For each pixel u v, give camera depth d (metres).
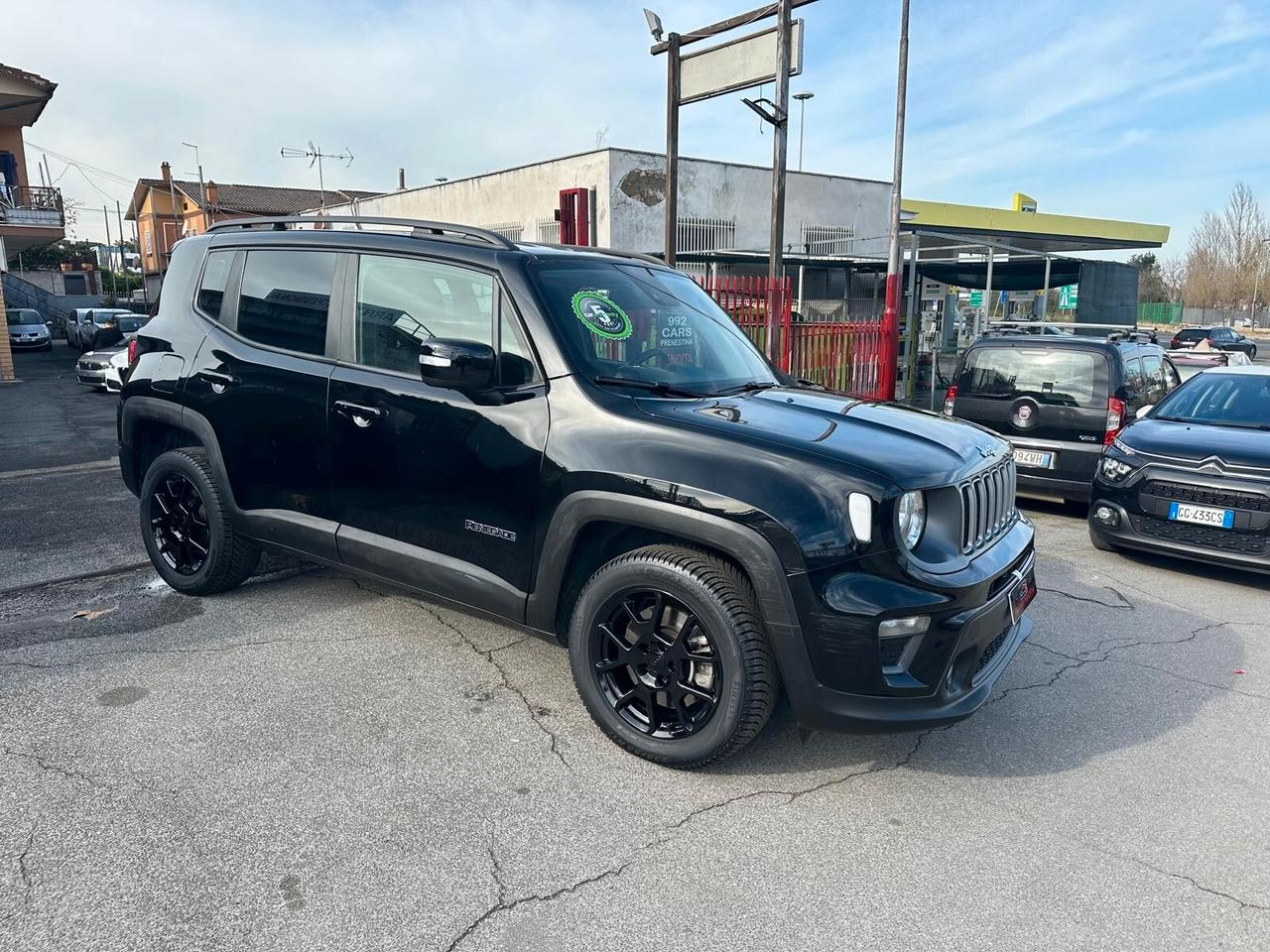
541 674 3.73
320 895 2.34
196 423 4.18
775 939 2.24
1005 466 3.35
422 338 3.51
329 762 3.01
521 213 21.11
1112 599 5.06
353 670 3.72
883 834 2.71
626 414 3.04
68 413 13.12
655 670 3.03
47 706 3.34
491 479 3.24
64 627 4.13
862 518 2.67
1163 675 3.97
